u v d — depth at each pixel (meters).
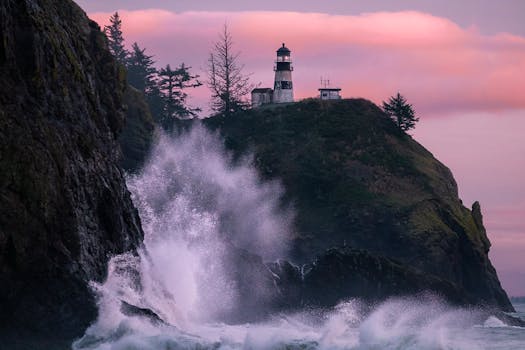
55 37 105.56
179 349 73.50
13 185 86.50
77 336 86.25
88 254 96.81
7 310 85.69
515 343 109.69
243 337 86.00
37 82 97.19
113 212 106.62
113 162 116.19
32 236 87.38
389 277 188.25
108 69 138.50
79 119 106.81
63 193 93.44
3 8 92.94
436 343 77.31
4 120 88.56
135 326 85.19
